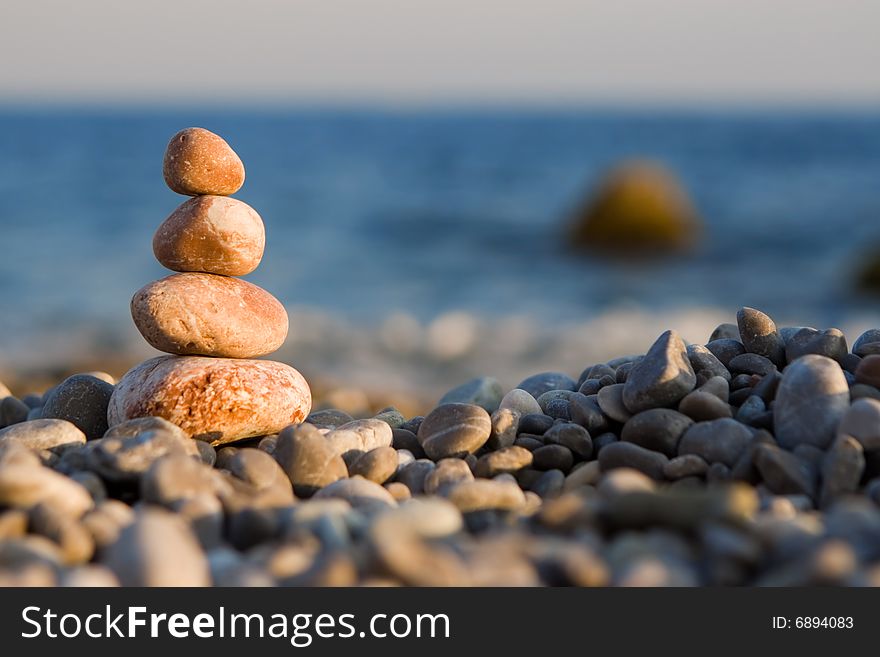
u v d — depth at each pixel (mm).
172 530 2104
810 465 2740
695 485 2832
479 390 4457
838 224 22219
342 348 11016
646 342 11289
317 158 39500
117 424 3385
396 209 24984
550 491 2949
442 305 14406
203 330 3412
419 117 110938
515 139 55188
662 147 46031
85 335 11719
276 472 2822
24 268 16641
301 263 17969
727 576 2004
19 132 58844
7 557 2072
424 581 1999
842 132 60375
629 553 2100
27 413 4184
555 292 15734
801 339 3498
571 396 3535
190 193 3564
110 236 20312
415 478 3021
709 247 20188
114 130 64125
